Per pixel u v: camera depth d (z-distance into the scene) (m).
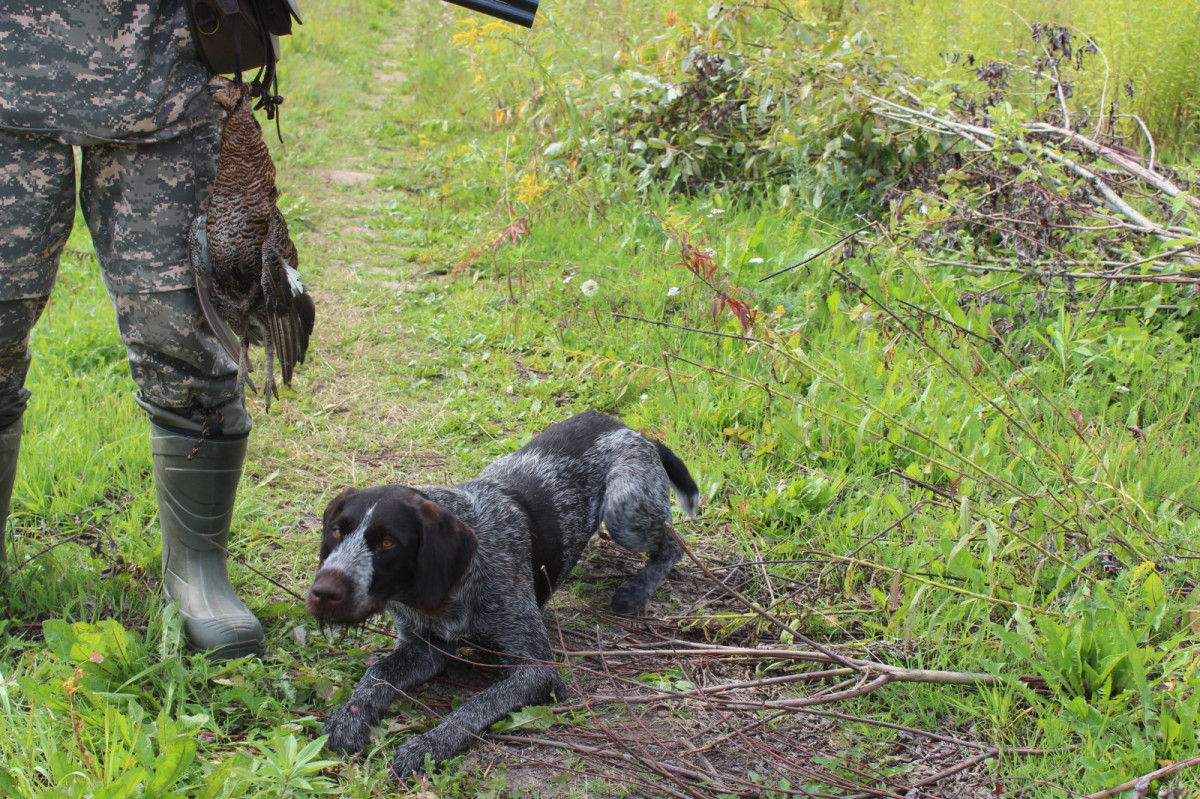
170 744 2.21
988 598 3.05
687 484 3.92
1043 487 3.79
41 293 2.81
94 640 2.71
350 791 2.48
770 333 4.33
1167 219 5.85
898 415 4.34
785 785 2.62
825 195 7.29
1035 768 2.62
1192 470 4.07
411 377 5.45
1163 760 2.51
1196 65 7.80
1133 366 4.85
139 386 3.04
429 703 2.98
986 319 4.97
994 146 6.07
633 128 8.08
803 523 3.94
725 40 7.77
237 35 2.54
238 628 3.03
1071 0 9.23
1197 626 2.83
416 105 12.34
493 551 3.14
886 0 9.33
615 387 5.18
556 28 8.46
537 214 7.45
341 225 8.14
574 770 2.60
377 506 2.76
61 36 2.54
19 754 2.44
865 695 2.96
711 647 3.15
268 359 2.80
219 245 2.65
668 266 6.39
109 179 2.72
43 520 3.78
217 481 3.11
